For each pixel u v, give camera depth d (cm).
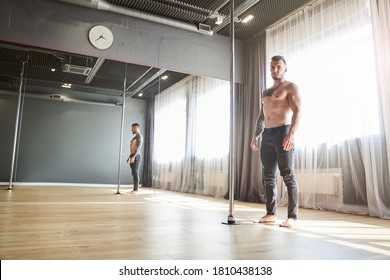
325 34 331
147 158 562
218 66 431
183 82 537
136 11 370
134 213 219
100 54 362
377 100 266
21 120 584
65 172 596
